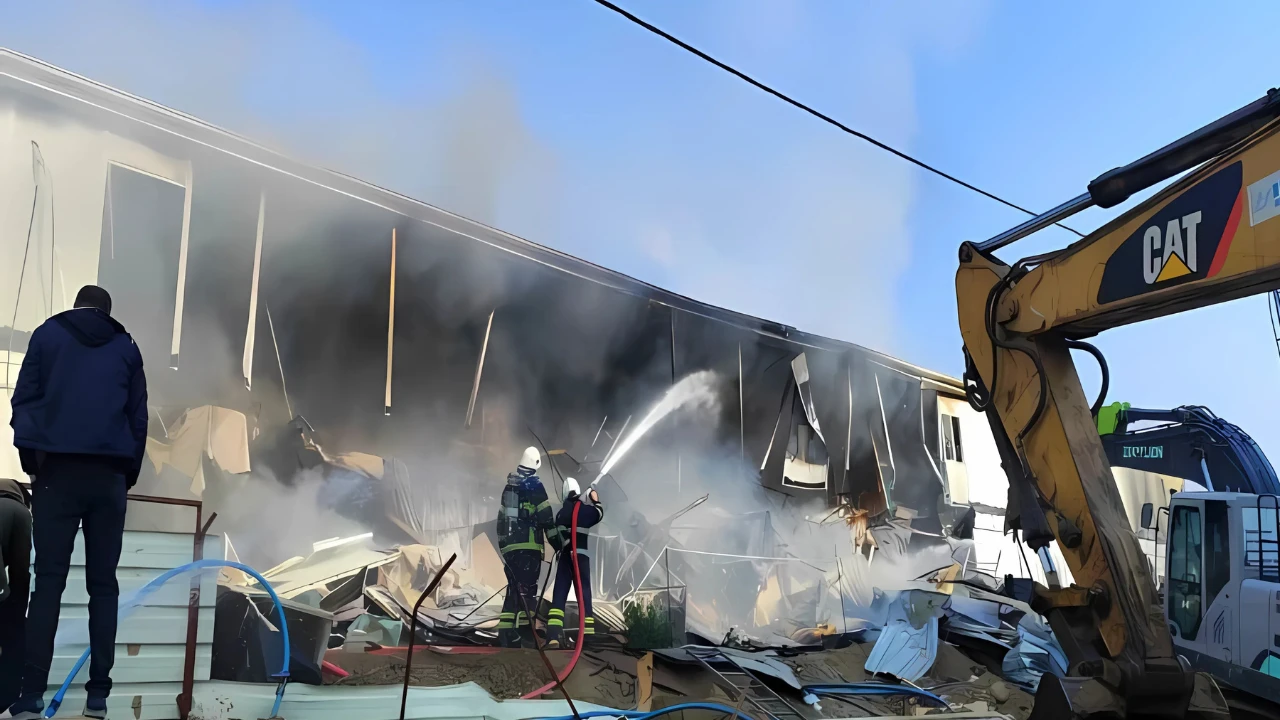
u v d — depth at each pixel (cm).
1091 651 496
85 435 368
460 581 880
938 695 785
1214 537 807
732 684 672
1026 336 568
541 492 738
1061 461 538
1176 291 469
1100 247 516
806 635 966
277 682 501
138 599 434
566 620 808
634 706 611
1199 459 1213
